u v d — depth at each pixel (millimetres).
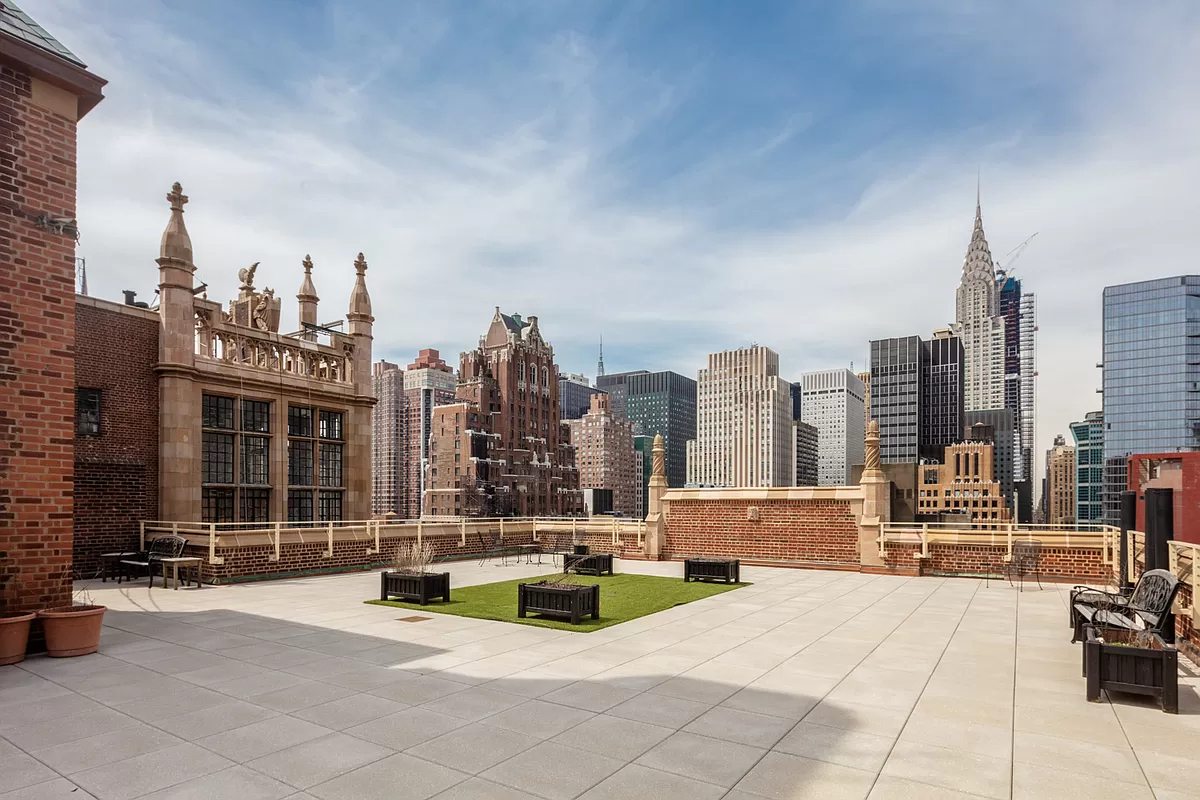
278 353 23188
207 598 14758
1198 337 163500
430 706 7176
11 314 9664
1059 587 17078
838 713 7027
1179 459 15531
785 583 17750
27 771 5520
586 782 5320
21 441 9695
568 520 26797
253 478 22219
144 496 19250
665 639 10570
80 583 17062
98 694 7605
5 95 9711
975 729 6570
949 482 154375
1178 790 5242
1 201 9617
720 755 5883
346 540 20312
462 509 119688
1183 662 9438
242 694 7602
